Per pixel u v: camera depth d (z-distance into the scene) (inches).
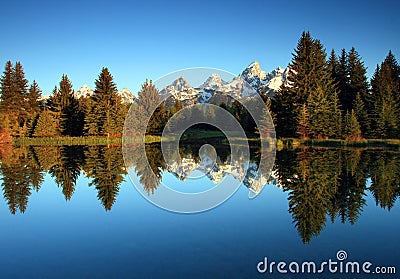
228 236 225.6
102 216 278.2
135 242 214.8
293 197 341.1
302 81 1312.7
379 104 1241.4
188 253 194.5
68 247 207.5
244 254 194.5
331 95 1296.8
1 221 266.4
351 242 213.2
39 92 1909.4
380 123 1188.5
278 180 436.1
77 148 1099.9
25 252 200.2
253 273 169.5
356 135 1119.6
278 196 346.6
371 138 1206.3
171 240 217.9
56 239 222.5
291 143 1063.6
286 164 592.1
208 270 172.1
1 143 1371.8
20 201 336.2
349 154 773.9
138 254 195.2
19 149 1078.4
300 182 421.4
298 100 1273.4
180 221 261.9
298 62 1342.3
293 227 244.8
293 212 285.3
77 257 191.3
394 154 768.9
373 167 543.5
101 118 1450.5
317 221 259.9
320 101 1157.7
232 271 172.4
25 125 1571.1
